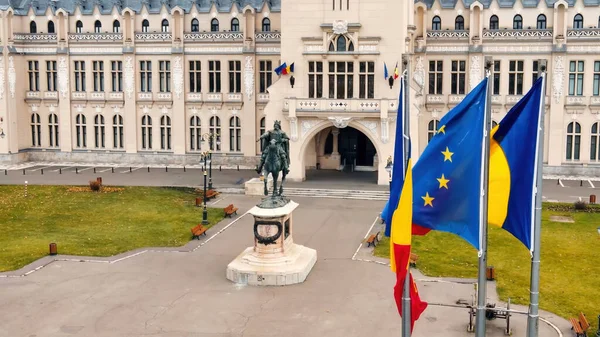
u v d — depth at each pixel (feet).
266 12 254.88
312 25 220.43
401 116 74.84
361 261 135.64
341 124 217.15
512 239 151.43
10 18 267.39
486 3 243.60
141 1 266.36
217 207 187.93
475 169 73.51
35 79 274.16
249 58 256.52
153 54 264.52
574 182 226.17
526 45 236.63
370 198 200.95
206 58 261.03
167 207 185.68
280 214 123.44
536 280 70.59
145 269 129.90
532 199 71.20
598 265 131.75
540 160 70.59
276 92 225.15
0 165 266.98
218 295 115.65
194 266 131.95
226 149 264.31
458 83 244.42
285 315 106.83
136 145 270.05
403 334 74.79
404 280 73.51
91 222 167.63
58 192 204.33
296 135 221.87
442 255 139.44
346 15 217.77
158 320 104.78
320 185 215.51
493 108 241.76
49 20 270.87
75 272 127.44
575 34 233.14
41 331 100.32
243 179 232.53
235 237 154.40
